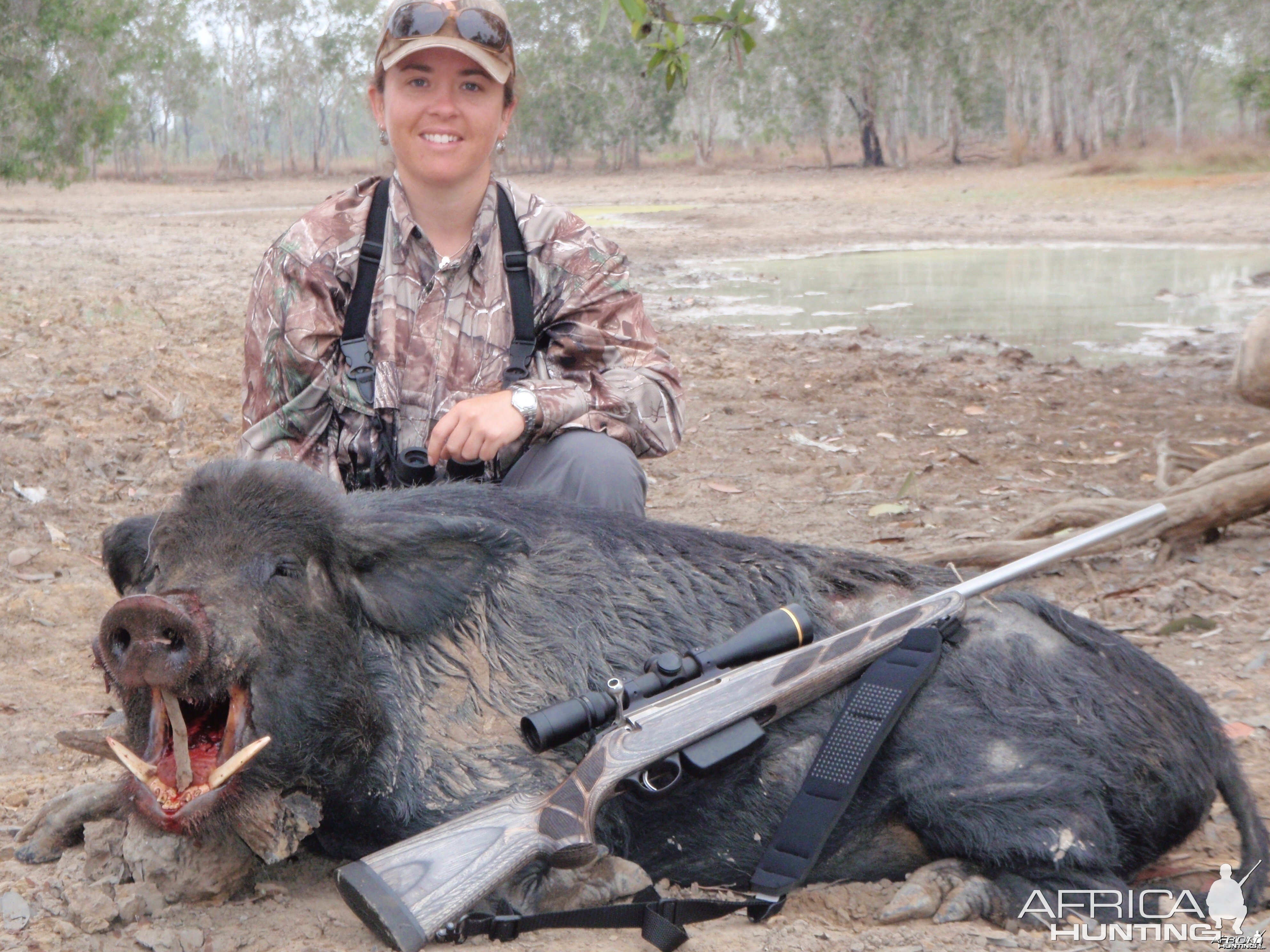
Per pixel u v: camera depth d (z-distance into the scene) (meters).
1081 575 6.21
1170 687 3.60
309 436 4.39
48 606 5.73
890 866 3.50
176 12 76.81
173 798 2.73
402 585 3.14
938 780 3.30
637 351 4.58
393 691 3.20
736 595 3.57
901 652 3.30
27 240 25.83
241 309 14.33
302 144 155.75
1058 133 71.88
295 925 3.06
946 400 10.38
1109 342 13.33
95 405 9.12
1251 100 60.28
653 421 4.54
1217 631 5.47
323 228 4.37
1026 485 7.73
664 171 81.00
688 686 3.17
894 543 6.69
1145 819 3.40
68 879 3.21
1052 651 3.54
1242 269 20.80
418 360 4.39
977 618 3.61
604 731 3.17
